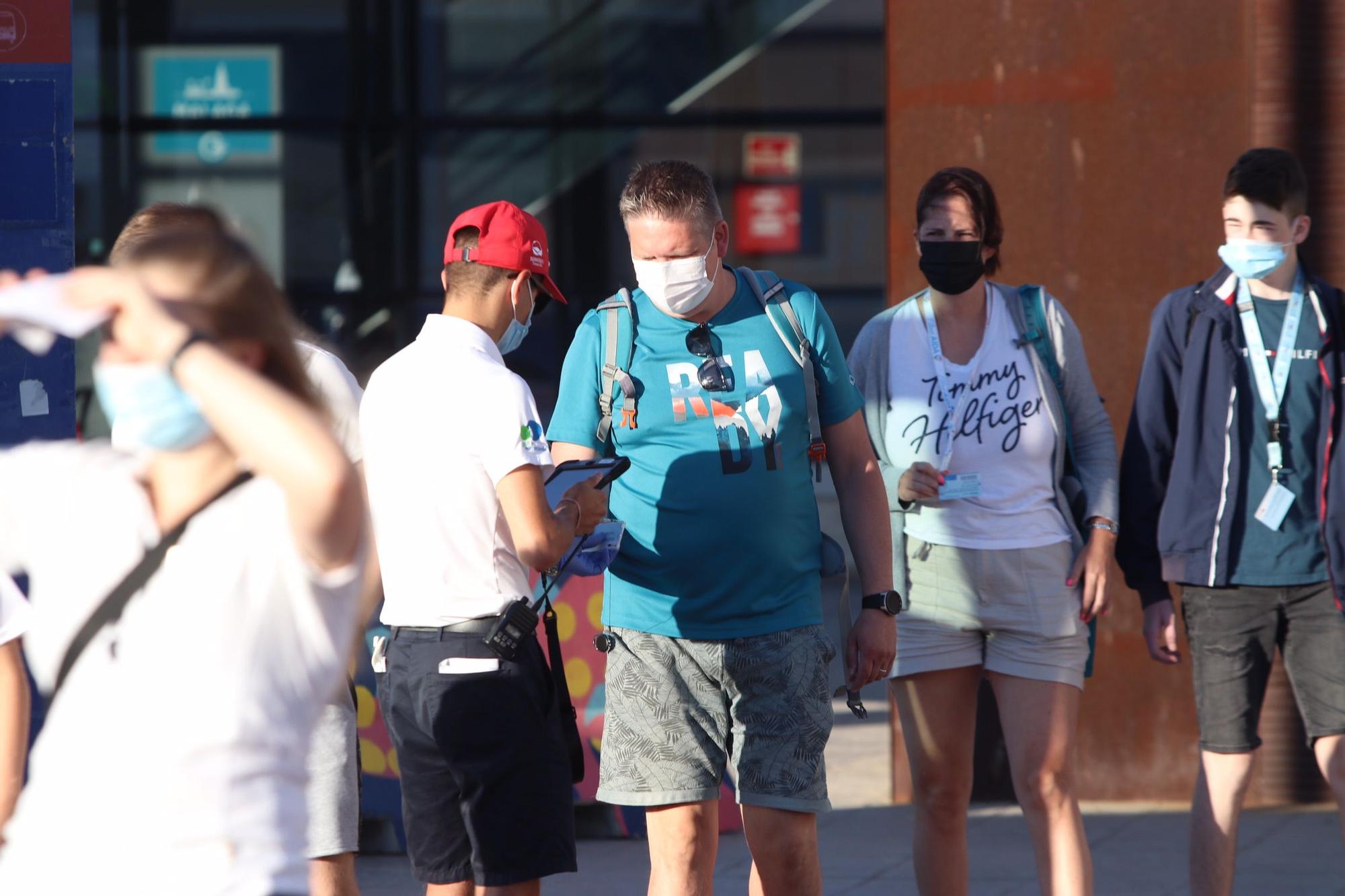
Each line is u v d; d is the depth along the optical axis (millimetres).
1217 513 15594
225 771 7520
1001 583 15148
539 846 12570
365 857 20500
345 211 48500
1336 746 15422
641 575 13648
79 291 7480
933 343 15672
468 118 48656
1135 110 21734
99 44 47219
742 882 19312
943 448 15375
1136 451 16234
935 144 22281
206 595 7590
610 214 48719
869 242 49062
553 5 48531
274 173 48188
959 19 22094
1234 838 15812
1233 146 21484
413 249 48656
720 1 48750
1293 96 21375
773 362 13602
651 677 13617
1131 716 22062
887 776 24812
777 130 48906
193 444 7684
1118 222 21828
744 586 13422
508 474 12211
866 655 13594
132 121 47562
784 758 13281
